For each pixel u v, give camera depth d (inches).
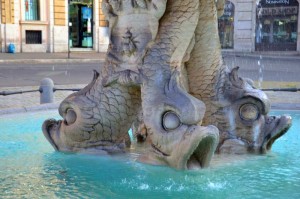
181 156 158.7
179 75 172.7
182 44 174.2
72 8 1294.3
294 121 289.3
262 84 543.8
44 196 145.6
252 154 198.1
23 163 185.9
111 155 191.3
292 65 944.9
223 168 175.3
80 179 163.2
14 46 1156.5
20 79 647.1
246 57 1179.9
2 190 151.9
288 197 144.9
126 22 177.2
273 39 1343.5
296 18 1312.7
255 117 197.8
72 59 1008.2
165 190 149.8
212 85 197.6
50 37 1224.8
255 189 152.4
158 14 171.2
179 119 160.6
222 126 198.8
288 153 204.2
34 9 1206.9
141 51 174.6
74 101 188.9
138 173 165.6
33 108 322.0
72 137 193.2
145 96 170.4
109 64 183.6
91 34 1331.2
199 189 150.8
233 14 1352.1
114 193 147.9
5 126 271.0
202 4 190.4
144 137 211.9
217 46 196.7
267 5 1337.4
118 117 187.0
